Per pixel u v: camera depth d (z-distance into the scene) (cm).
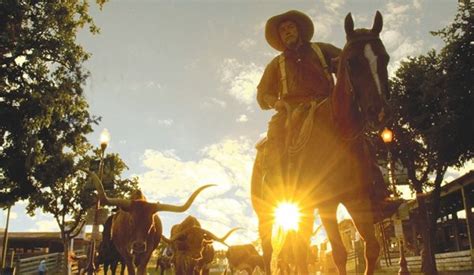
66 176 2456
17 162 2202
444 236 3400
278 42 623
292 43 595
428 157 2334
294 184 511
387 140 1628
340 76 479
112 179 3672
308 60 579
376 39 461
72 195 3469
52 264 3881
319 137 504
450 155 2194
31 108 2097
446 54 1994
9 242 5628
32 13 2173
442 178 2411
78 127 2458
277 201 556
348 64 459
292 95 571
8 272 2312
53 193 3428
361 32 471
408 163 2441
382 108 439
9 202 2373
